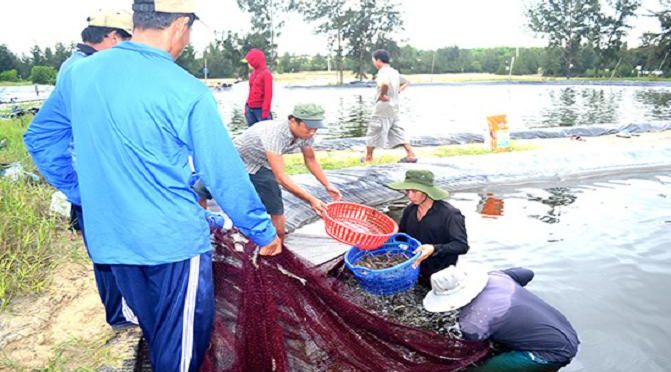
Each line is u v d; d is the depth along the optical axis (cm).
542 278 448
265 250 257
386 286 376
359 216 439
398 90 823
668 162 916
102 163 202
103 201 208
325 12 4134
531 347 325
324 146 1070
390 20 4206
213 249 318
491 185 786
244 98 2400
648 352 343
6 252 363
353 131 1392
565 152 895
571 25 4369
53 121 250
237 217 223
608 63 4403
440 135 1140
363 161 869
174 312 225
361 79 4253
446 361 326
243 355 272
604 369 326
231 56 4088
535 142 1085
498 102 2262
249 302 277
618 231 563
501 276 354
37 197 484
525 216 623
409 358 321
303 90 3200
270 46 4084
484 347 336
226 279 313
